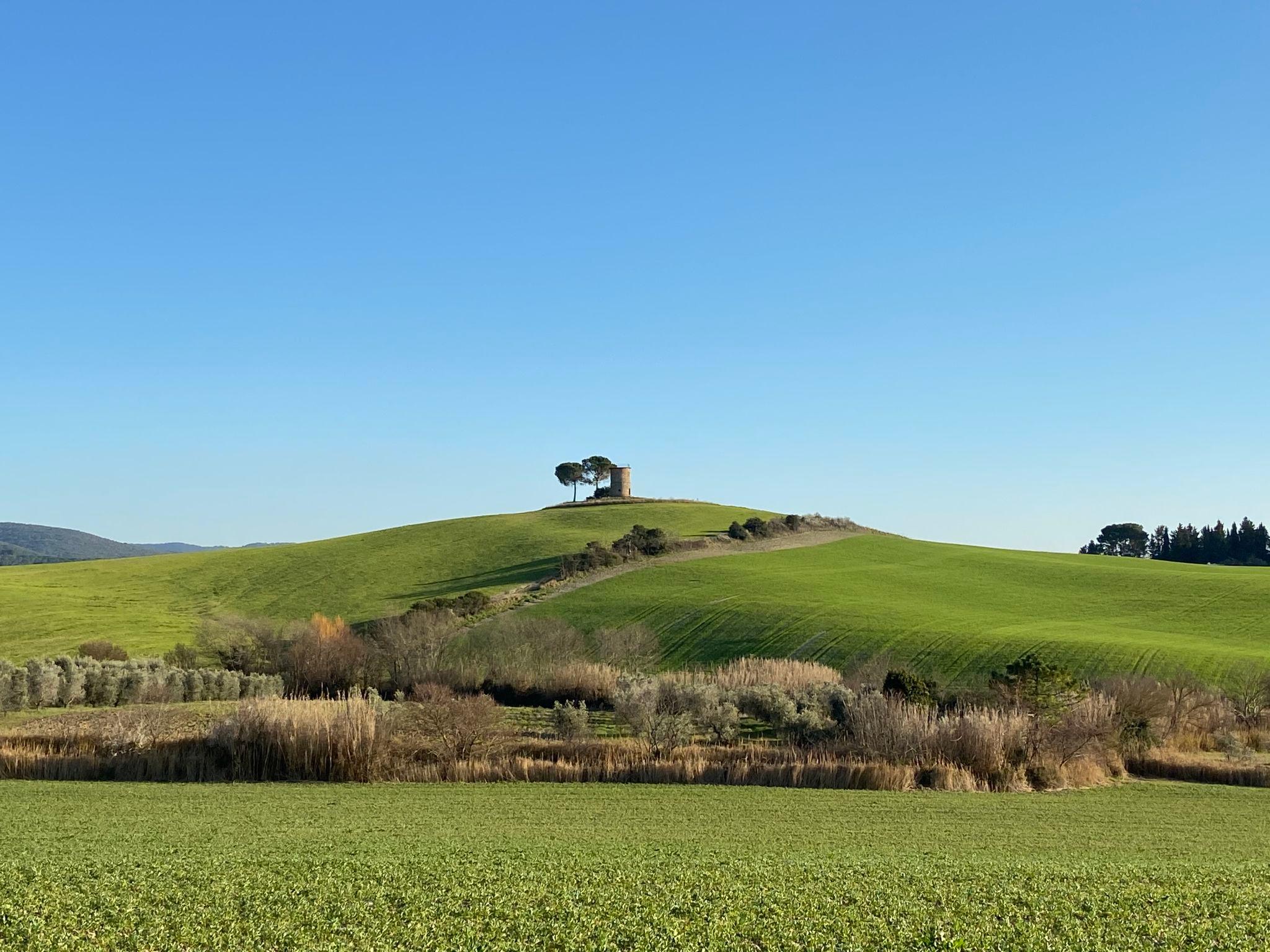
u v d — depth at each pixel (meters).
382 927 14.08
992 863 19.23
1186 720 42.53
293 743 30.41
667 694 37.34
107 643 62.88
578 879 16.98
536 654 56.97
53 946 13.07
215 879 16.66
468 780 30.30
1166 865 19.78
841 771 30.80
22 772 29.94
